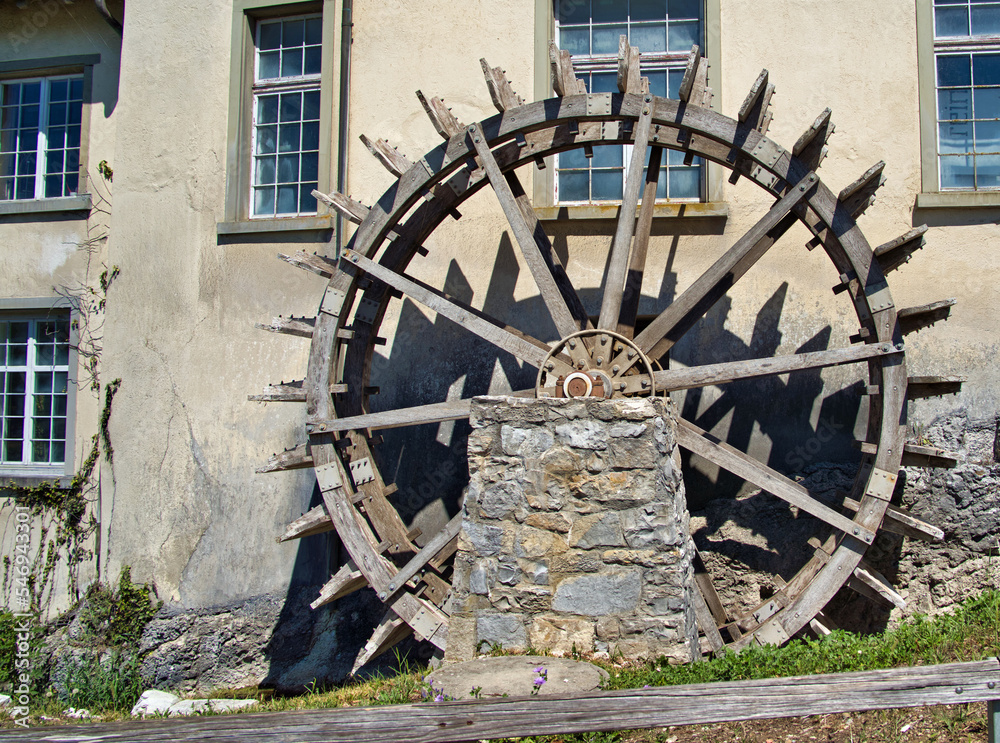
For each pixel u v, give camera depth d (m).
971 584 5.50
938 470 5.61
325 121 6.56
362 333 5.80
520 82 6.31
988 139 5.95
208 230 6.74
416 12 6.52
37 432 7.32
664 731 3.36
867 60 5.96
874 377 5.11
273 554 6.37
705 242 6.00
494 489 4.15
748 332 5.89
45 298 7.22
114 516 6.66
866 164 5.91
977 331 5.70
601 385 5.08
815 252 5.86
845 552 4.93
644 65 6.30
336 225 6.48
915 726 3.31
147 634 6.42
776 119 6.00
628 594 3.96
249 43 6.85
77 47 7.48
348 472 5.83
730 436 5.84
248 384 6.55
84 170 7.31
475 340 6.23
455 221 6.30
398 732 2.49
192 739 2.48
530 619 4.03
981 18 5.99
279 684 6.19
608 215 6.05
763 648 4.20
